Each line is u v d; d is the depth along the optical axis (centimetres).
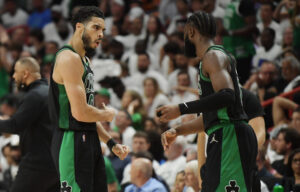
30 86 1391
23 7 3528
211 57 1046
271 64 2195
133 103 2258
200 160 1212
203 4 2662
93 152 1145
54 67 1131
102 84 2517
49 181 1363
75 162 1122
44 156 1355
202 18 1085
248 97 1335
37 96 1360
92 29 1127
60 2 3309
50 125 1361
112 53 2738
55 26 3200
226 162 1055
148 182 1683
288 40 2392
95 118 1118
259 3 2677
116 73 2630
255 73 2250
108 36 2867
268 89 2184
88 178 1129
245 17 2423
